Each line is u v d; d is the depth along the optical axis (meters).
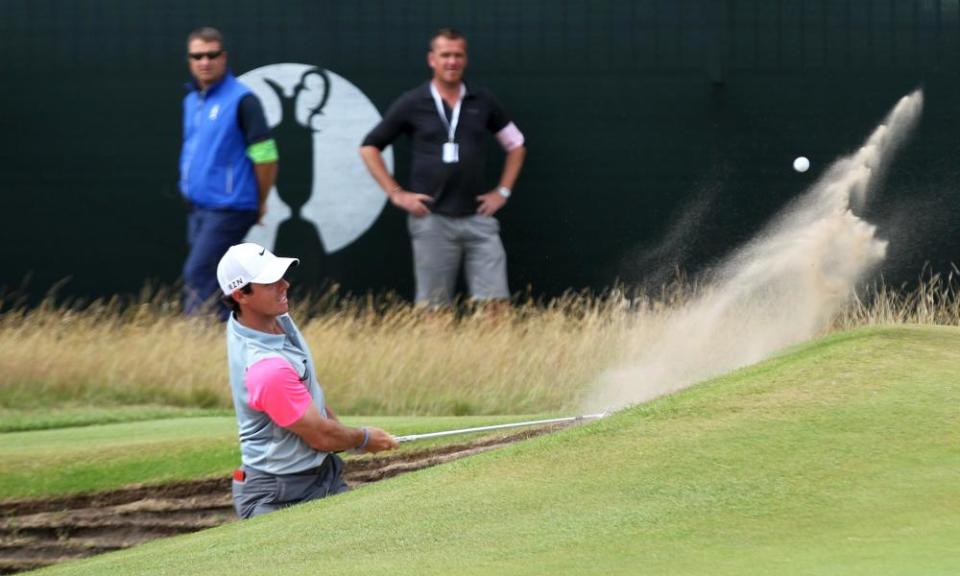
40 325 40.66
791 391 20.28
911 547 14.51
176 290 42.81
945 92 42.22
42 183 42.97
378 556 16.61
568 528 16.67
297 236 42.31
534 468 19.30
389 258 42.25
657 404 20.70
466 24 42.31
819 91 42.25
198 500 26.30
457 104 40.16
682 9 42.25
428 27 42.22
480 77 42.41
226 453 27.50
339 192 42.31
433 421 30.20
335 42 42.34
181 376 36.69
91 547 25.36
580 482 18.38
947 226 41.88
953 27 42.12
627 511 17.00
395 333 38.97
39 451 28.09
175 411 34.81
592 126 42.44
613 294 42.25
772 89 42.28
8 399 35.41
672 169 42.44
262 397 21.62
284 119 42.41
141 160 42.81
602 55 42.31
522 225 42.44
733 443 18.64
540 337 38.50
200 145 38.56
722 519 16.25
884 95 42.28
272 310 21.83
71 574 18.91
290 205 42.38
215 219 38.47
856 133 42.28
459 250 40.78
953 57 42.12
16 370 36.31
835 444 18.17
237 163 38.59
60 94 42.81
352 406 35.50
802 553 14.62
